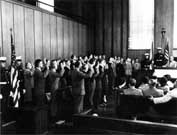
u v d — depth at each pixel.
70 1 17.55
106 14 17.25
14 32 8.88
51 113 7.29
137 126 5.12
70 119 7.04
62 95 7.61
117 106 6.73
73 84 7.34
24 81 7.35
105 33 17.30
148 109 6.25
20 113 5.94
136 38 16.58
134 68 14.27
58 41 12.48
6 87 6.18
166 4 15.88
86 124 5.62
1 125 5.51
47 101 7.34
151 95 6.32
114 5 17.05
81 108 7.40
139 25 16.50
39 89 6.98
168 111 6.07
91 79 8.79
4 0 8.34
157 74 11.18
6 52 8.38
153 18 16.16
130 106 6.41
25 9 9.60
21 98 6.79
